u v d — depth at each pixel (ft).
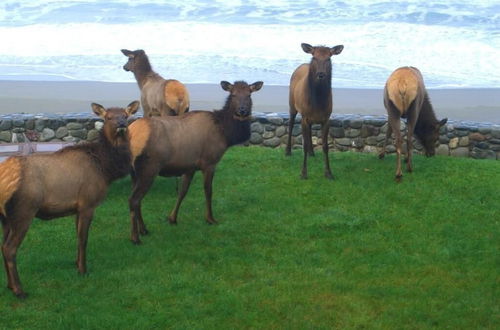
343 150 44.55
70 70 78.43
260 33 97.60
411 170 38.42
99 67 79.87
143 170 28.66
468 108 63.93
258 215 32.53
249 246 28.89
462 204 33.40
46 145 37.52
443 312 23.06
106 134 25.31
